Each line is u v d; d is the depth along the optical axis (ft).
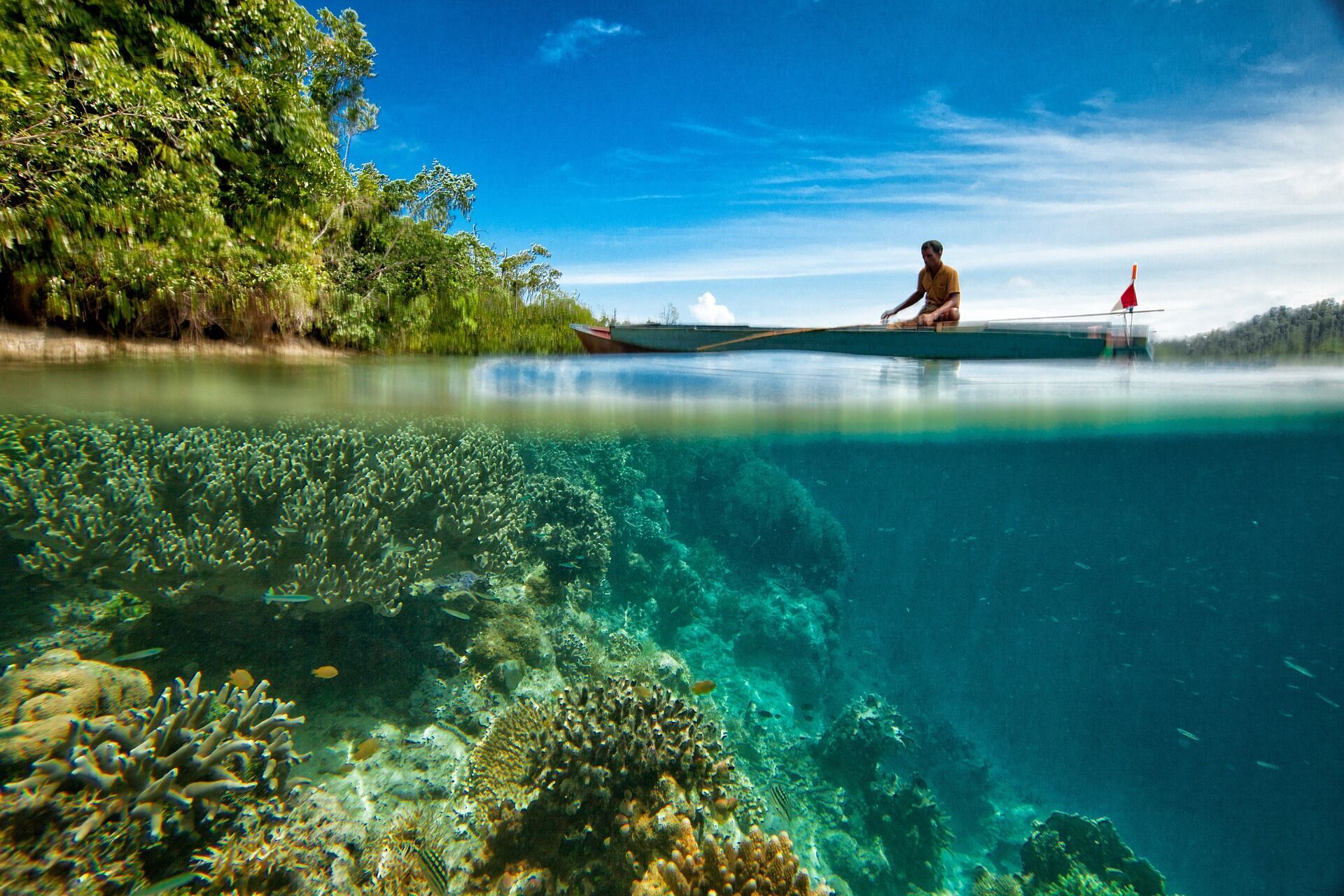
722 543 64.75
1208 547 240.32
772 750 40.29
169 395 23.88
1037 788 72.59
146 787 11.59
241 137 28.14
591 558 35.68
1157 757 86.74
